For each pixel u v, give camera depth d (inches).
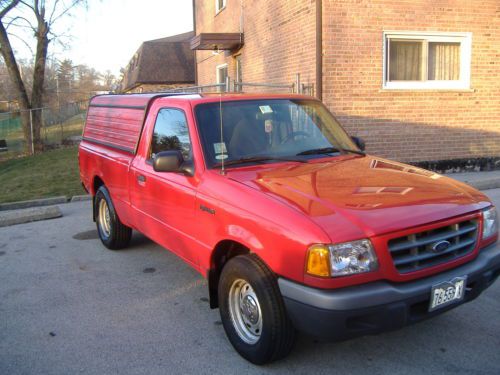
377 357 144.4
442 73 428.5
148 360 146.9
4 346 157.8
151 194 191.2
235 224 141.6
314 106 201.3
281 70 455.5
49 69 1485.0
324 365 140.8
